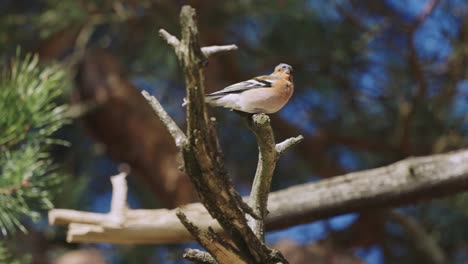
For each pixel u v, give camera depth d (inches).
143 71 578.2
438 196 357.1
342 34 557.9
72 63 532.1
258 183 217.9
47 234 541.3
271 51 569.3
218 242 198.5
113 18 533.0
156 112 182.4
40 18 526.9
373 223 547.5
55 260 536.4
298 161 594.9
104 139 571.5
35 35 561.3
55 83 294.4
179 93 586.6
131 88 580.4
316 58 565.0
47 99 288.8
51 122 305.6
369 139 578.2
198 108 166.4
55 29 530.3
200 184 179.8
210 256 211.3
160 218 331.9
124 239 332.8
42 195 283.4
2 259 295.7
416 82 565.3
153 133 565.3
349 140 569.9
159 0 525.0
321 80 573.6
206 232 197.5
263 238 217.8
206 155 173.5
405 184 351.9
